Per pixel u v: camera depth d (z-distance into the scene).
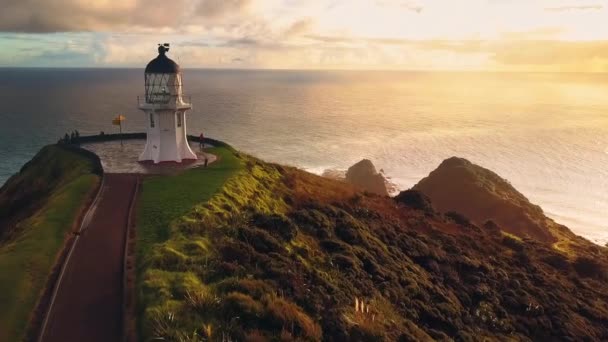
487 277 23.61
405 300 17.50
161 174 28.17
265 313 12.09
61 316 12.95
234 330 11.32
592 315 22.56
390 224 27.98
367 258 19.80
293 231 19.59
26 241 17.55
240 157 33.72
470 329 17.59
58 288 14.41
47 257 16.33
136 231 18.62
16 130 111.00
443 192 60.00
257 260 15.80
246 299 12.42
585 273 30.20
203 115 152.62
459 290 21.30
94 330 12.38
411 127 140.75
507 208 53.50
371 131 130.88
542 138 119.06
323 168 85.81
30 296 13.90
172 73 31.45
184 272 14.19
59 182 30.34
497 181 62.53
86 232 18.67
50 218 19.95
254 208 22.38
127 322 12.37
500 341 17.64
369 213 28.34
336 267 17.95
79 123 123.25
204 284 13.68
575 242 45.66
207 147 37.84
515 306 21.11
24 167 40.47
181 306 12.18
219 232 17.81
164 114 31.48
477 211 55.22
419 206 36.31
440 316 17.44
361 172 72.31
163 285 13.32
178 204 21.20
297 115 162.38
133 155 34.53
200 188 23.94
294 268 15.75
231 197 22.81
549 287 24.80
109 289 14.42
